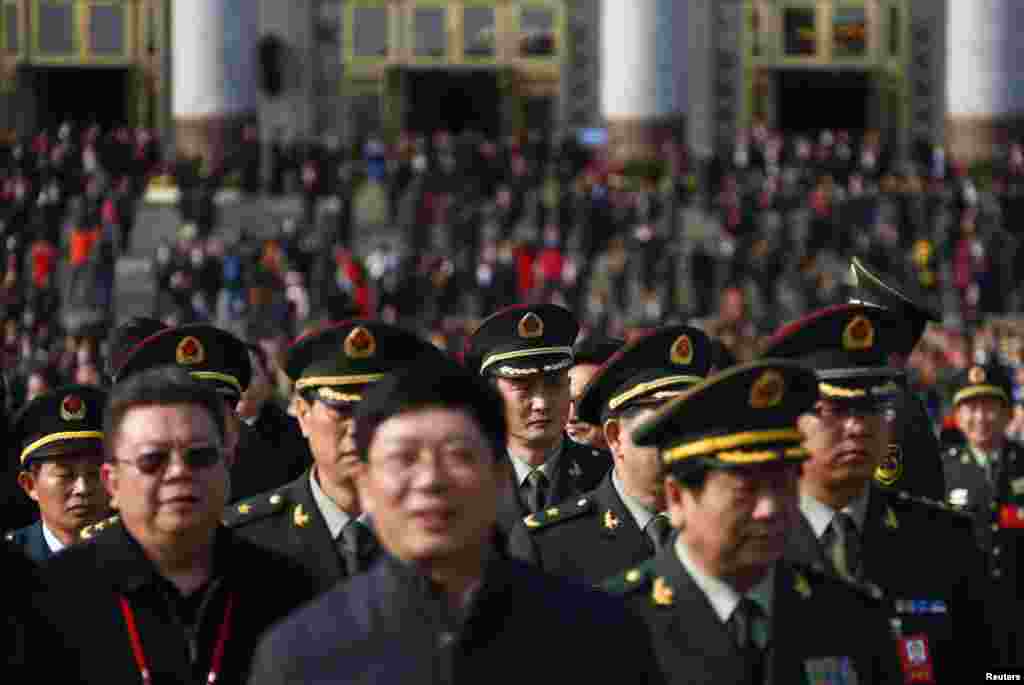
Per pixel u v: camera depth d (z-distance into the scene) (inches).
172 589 812.0
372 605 643.5
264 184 5679.1
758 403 735.1
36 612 785.6
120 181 5108.3
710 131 6643.7
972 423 1503.4
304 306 4284.0
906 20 6702.8
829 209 4985.2
